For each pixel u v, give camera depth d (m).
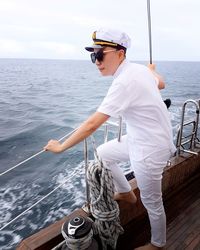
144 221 2.44
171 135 1.67
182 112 2.90
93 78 56.59
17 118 17.48
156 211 1.80
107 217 1.78
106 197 1.76
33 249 1.65
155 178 1.67
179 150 3.01
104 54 1.51
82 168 8.08
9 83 42.88
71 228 1.60
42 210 5.64
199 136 8.95
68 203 5.84
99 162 1.73
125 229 2.32
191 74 67.56
